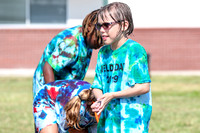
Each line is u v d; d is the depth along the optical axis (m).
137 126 4.59
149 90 4.62
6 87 17.62
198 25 24.56
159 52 24.72
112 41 4.58
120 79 4.63
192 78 21.06
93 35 5.63
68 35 5.87
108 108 4.71
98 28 4.60
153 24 24.52
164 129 9.80
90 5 24.78
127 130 4.58
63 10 24.95
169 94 15.71
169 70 24.83
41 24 25.05
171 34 24.61
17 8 24.91
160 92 16.22
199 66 24.77
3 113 11.85
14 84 18.59
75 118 4.75
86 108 4.88
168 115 11.61
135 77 4.55
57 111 5.02
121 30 4.57
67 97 4.94
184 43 24.69
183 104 13.55
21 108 12.73
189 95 15.49
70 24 24.92
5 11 24.88
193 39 24.64
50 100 5.10
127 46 4.63
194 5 24.41
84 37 5.77
